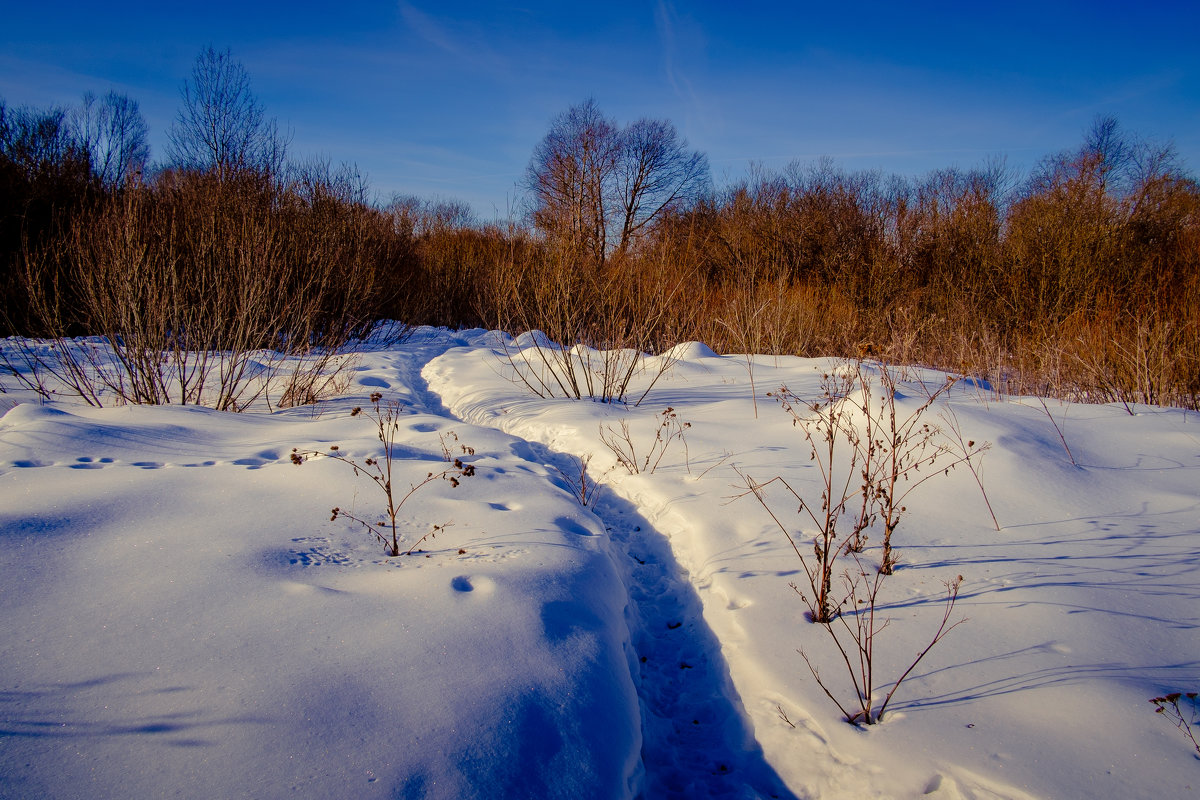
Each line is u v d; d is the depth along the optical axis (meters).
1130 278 11.34
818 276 16.48
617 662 2.44
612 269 9.09
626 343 9.07
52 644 2.04
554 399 7.33
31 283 6.84
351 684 1.95
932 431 4.56
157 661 2.00
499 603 2.50
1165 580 2.89
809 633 2.73
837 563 3.29
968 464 4.13
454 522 3.45
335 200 13.02
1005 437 4.38
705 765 2.30
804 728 2.25
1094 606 2.72
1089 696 2.17
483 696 1.97
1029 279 12.60
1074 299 11.68
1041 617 2.68
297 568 2.74
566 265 8.34
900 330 10.93
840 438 4.89
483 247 19.16
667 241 9.55
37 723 1.70
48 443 4.13
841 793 2.01
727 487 4.32
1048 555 3.20
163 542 2.85
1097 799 1.79
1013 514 3.65
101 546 2.75
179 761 1.61
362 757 1.68
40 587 2.38
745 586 3.15
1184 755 1.90
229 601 2.37
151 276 6.59
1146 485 3.86
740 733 2.40
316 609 2.36
